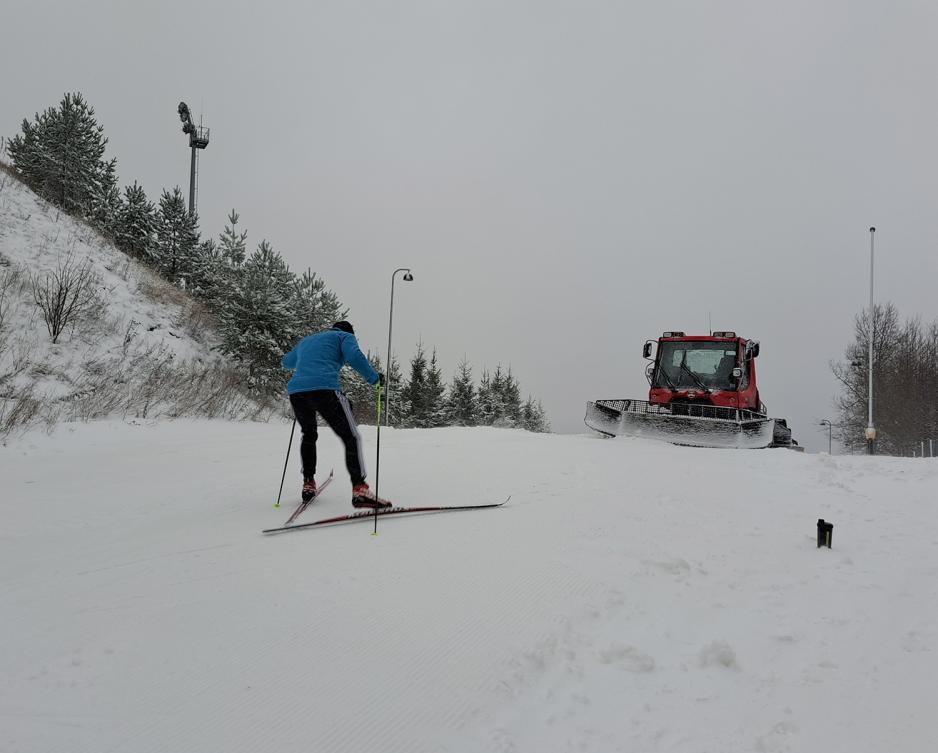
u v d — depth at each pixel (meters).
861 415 35.09
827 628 2.98
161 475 6.63
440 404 45.34
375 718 2.14
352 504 5.10
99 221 19.78
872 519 5.19
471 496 5.68
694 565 3.86
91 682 2.29
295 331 16.55
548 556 3.90
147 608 2.98
